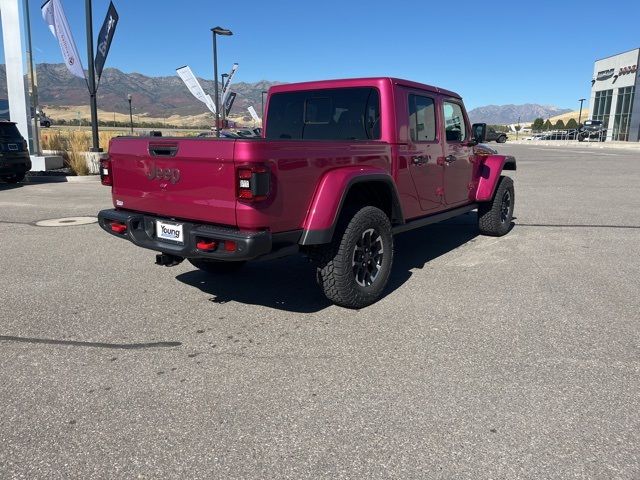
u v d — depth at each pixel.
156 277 5.56
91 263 6.11
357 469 2.46
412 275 5.65
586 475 2.41
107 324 4.24
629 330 4.09
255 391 3.17
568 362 3.54
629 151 36.06
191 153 3.84
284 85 5.70
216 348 3.79
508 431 2.75
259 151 3.57
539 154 31.78
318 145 4.05
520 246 7.03
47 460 2.53
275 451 2.60
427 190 5.63
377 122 4.99
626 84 53.66
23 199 11.38
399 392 3.15
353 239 4.33
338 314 4.46
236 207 3.67
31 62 16.66
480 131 6.59
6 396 3.12
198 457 2.55
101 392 3.16
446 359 3.59
